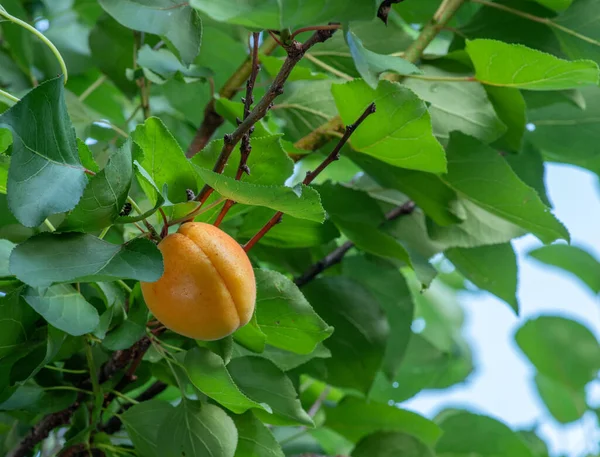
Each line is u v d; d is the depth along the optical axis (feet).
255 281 1.61
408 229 2.28
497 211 2.07
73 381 1.86
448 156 2.00
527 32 2.20
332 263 2.21
